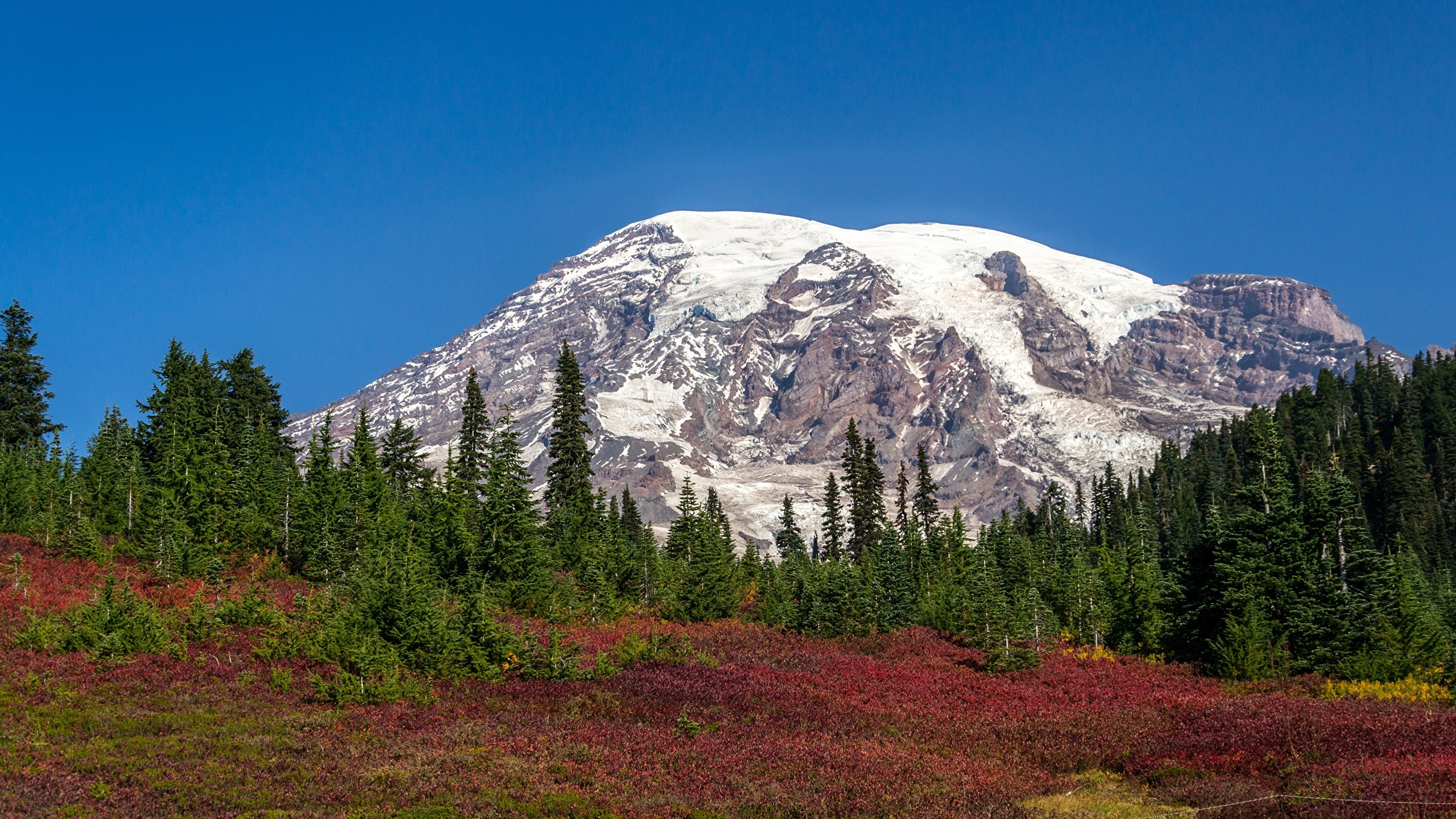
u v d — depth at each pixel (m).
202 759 27.47
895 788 28.19
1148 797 27.72
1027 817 26.00
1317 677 47.62
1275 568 51.84
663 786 27.94
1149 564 64.25
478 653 39.75
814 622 59.72
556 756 30.30
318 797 25.31
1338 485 54.41
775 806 26.31
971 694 44.62
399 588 40.91
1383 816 23.86
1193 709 39.00
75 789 24.09
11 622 40.62
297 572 60.03
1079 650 58.88
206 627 40.84
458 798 25.86
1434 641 50.09
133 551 56.53
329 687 35.44
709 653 49.34
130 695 33.03
